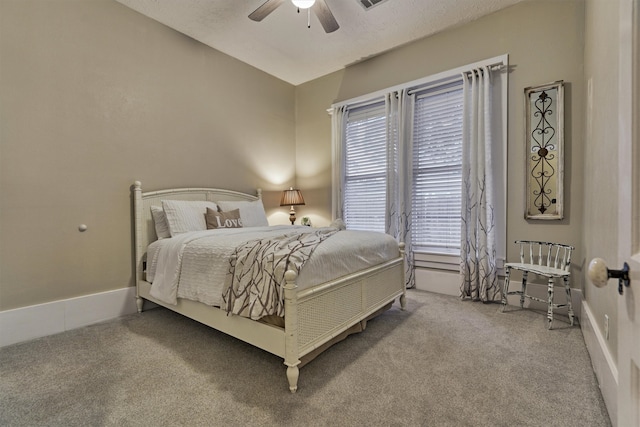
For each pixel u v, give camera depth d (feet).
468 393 5.09
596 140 6.07
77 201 8.40
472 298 10.06
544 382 5.39
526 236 9.48
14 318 7.31
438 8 9.70
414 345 6.86
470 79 10.37
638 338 1.86
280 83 14.75
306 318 5.56
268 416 4.58
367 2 9.36
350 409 4.72
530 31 9.36
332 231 8.70
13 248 7.39
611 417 4.37
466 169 10.30
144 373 5.81
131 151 9.52
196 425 4.41
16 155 7.44
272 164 14.30
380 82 12.55
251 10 9.63
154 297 8.43
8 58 7.31
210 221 9.84
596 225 6.06
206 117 11.65
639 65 1.92
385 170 12.69
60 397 5.09
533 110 9.29
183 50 10.91
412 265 11.69
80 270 8.44
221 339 7.37
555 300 8.96
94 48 8.71
